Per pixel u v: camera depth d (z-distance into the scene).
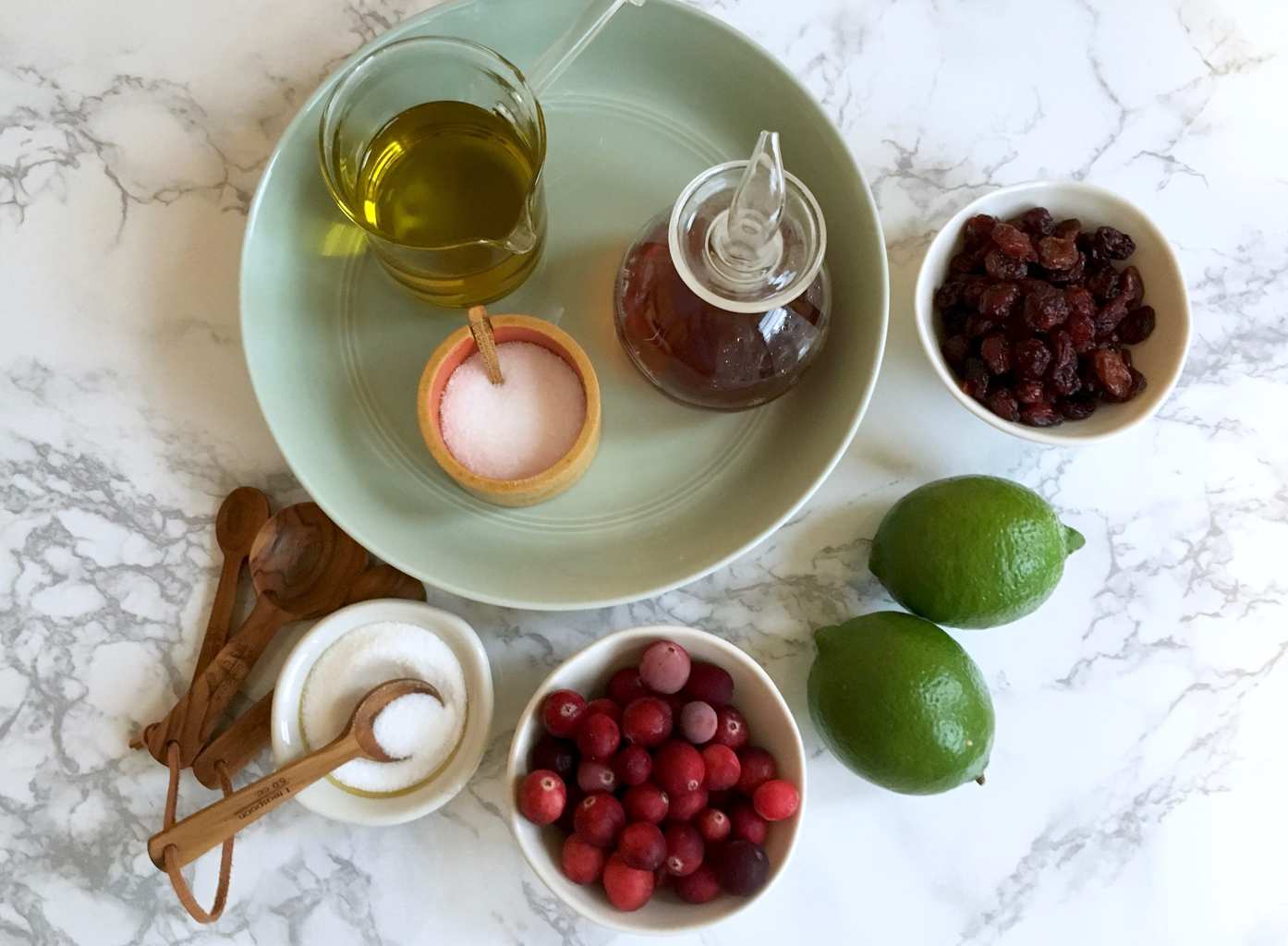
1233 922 0.47
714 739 0.43
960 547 0.42
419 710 0.43
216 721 0.45
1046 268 0.45
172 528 0.46
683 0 0.47
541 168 0.42
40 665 0.46
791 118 0.45
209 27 0.47
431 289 0.44
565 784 0.42
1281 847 0.47
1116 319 0.45
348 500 0.44
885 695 0.42
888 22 0.48
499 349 0.45
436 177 0.44
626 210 0.47
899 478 0.47
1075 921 0.47
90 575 0.46
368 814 0.43
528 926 0.46
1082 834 0.47
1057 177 0.48
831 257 0.46
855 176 0.44
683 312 0.42
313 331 0.45
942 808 0.47
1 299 0.46
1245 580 0.48
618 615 0.47
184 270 0.47
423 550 0.44
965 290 0.45
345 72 0.41
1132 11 0.49
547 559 0.45
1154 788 0.47
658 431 0.46
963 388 0.45
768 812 0.42
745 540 0.43
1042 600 0.44
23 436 0.46
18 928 0.45
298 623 0.46
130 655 0.46
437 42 0.41
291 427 0.43
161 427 0.46
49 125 0.47
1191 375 0.49
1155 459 0.48
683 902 0.42
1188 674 0.48
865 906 0.46
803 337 0.43
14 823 0.46
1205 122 0.49
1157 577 0.48
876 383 0.48
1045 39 0.49
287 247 0.45
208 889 0.46
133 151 0.47
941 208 0.48
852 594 0.47
